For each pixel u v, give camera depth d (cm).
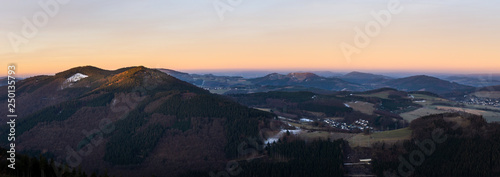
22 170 9838
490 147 13000
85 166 15912
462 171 12431
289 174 13175
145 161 15850
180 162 15388
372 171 13075
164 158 15925
